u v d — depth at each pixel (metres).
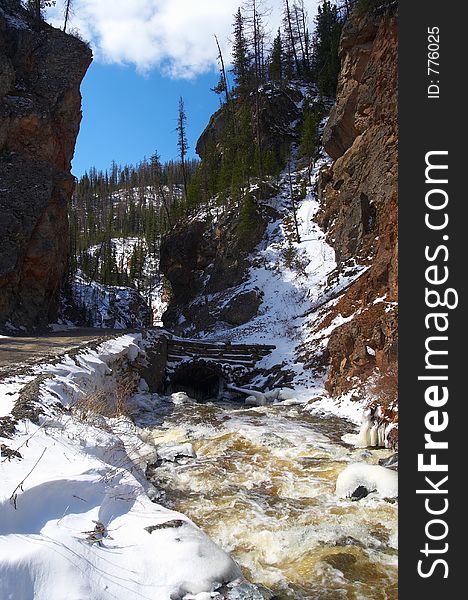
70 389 8.73
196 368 21.64
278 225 32.34
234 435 10.93
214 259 32.91
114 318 39.06
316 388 17.86
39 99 26.08
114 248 72.25
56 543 3.68
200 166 44.34
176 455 9.21
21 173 23.55
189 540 4.23
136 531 4.28
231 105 43.81
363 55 26.91
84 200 106.25
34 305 23.17
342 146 29.88
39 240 23.02
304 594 4.64
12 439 5.44
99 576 3.55
